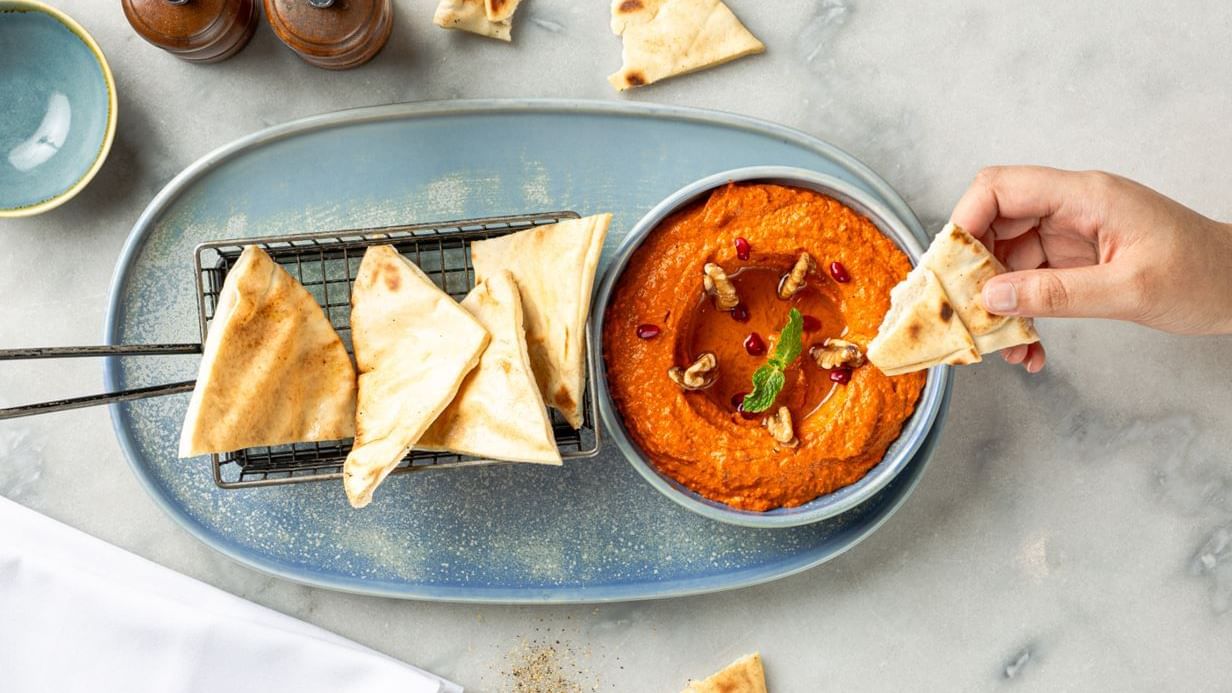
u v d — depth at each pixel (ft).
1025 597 2.42
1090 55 2.39
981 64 2.38
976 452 2.41
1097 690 2.42
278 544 2.32
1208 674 2.41
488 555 2.34
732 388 2.27
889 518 2.40
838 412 2.20
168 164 2.35
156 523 2.37
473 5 2.31
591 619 2.40
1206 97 2.39
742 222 2.19
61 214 2.35
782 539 2.34
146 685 2.32
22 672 2.32
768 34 2.37
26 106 2.33
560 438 2.29
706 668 2.40
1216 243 2.18
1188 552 2.41
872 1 2.38
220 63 2.34
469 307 2.16
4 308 2.35
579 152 2.31
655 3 2.34
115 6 2.34
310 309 2.13
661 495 2.34
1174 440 2.41
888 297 2.20
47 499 2.36
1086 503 2.41
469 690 2.39
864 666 2.41
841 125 2.38
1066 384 2.40
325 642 2.35
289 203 2.31
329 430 2.14
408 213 2.31
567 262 2.15
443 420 2.14
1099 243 2.22
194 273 2.31
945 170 2.38
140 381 2.31
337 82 2.35
